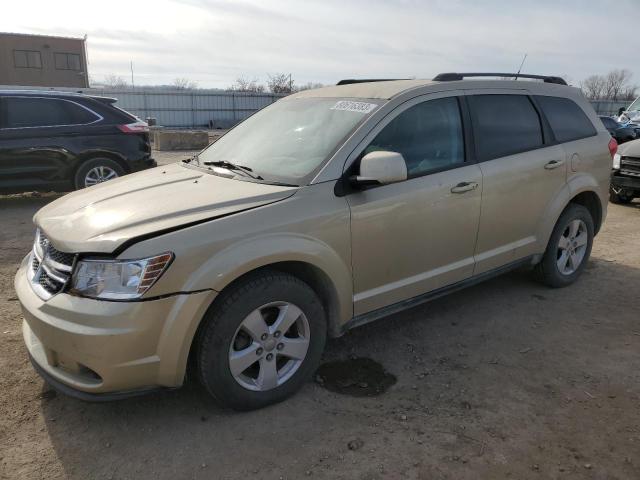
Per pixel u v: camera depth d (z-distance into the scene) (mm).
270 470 2520
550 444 2705
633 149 8430
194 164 3875
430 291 3695
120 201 3035
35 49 47156
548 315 4266
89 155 8180
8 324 3971
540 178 4242
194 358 2812
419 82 3787
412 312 4316
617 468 2535
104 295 2498
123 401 3061
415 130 3510
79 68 49188
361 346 3750
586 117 4852
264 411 2969
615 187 8727
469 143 3805
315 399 3092
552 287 4809
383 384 3271
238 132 4102
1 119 7629
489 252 4031
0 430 2793
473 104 3889
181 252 2543
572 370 3439
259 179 3211
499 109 4078
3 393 3113
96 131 8203
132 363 2518
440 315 4262
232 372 2785
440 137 3646
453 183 3609
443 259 3705
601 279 5102
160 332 2539
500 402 3072
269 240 2783
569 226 4723
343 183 3119
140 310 2477
